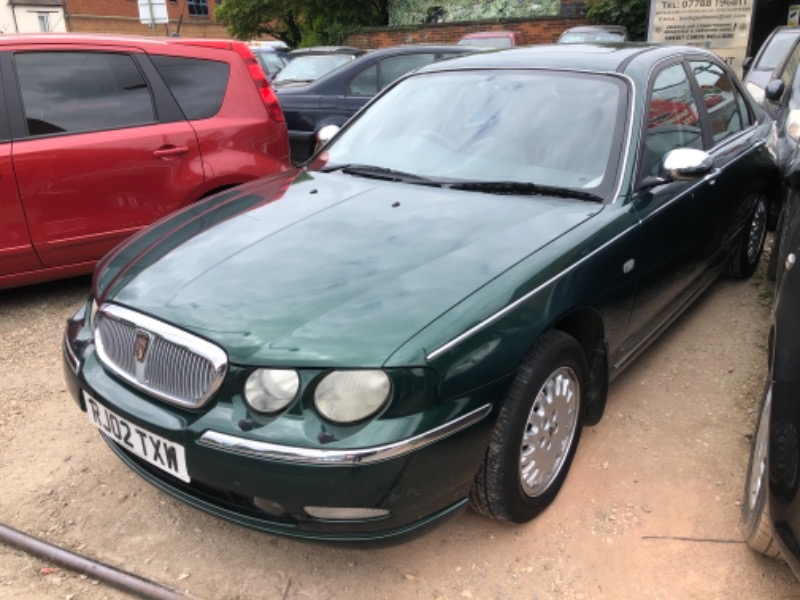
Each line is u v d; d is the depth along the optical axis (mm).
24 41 4312
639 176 2992
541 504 2576
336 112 7754
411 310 2145
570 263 2498
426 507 2102
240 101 5059
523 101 3324
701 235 3561
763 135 4543
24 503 2797
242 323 2164
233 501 2197
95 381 2414
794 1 16625
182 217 3092
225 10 24750
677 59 3709
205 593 2354
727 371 3674
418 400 2010
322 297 2238
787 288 2088
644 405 3371
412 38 20969
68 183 4367
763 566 2406
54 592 2383
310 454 1961
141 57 4691
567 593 2320
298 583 2389
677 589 2328
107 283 2656
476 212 2762
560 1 20641
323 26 22938
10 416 3402
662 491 2770
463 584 2363
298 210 2930
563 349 2449
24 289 5055
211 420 2094
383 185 3137
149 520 2701
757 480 2293
